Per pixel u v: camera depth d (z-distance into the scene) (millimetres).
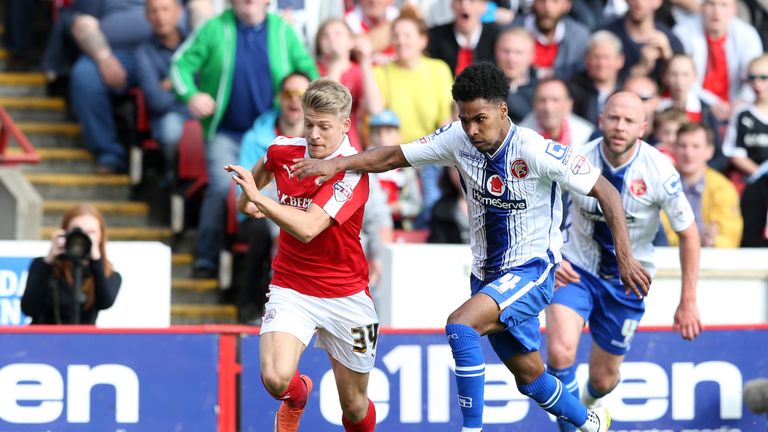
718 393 24906
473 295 19312
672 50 35312
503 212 18734
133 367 23062
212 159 31766
